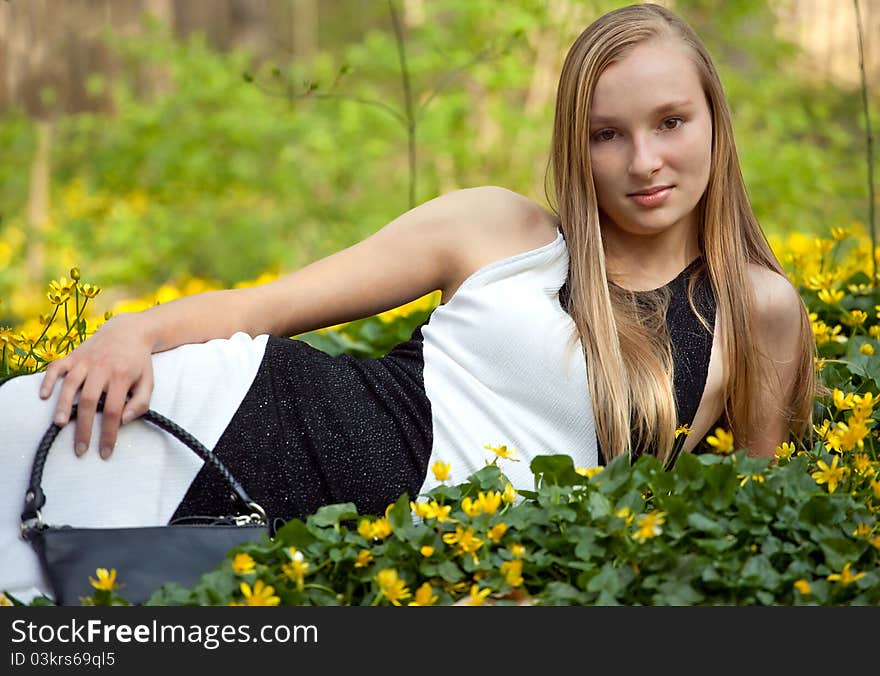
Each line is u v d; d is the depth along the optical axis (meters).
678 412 4.45
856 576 3.57
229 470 4.08
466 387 4.34
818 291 6.13
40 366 5.31
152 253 13.98
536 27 12.84
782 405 4.72
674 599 3.51
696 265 4.67
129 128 14.77
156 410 4.13
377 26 22.16
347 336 7.08
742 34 14.62
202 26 19.39
